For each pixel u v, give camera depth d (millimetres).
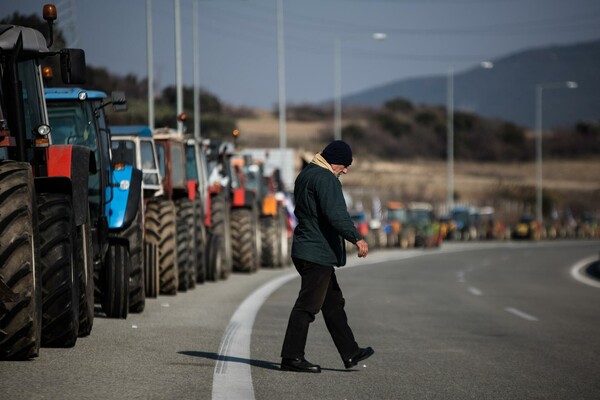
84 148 25969
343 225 22875
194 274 46906
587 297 53531
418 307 43812
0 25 25078
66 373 21469
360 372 24156
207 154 55656
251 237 62094
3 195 21469
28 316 21641
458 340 31531
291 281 55875
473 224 192125
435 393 21719
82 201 25656
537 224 195875
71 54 25375
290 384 21906
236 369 23469
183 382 21344
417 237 140750
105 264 32500
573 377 24703
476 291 56188
